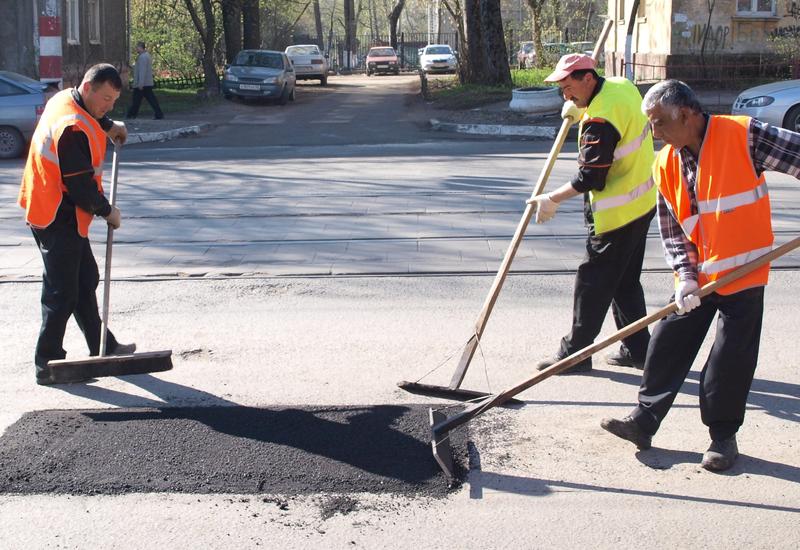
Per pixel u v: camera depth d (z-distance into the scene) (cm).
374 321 643
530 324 630
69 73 2603
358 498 400
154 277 761
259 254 831
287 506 394
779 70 2341
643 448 443
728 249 405
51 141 518
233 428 469
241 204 1066
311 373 549
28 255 846
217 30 3675
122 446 450
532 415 487
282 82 2655
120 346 572
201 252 843
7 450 446
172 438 458
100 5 2948
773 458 433
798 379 525
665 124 399
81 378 507
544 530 373
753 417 479
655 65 2314
